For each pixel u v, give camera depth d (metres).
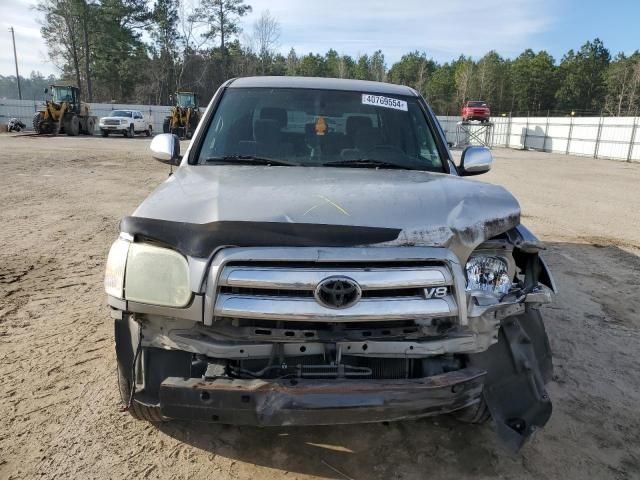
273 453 2.81
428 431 3.05
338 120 3.76
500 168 22.27
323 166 3.42
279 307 2.20
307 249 2.22
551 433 3.10
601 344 4.34
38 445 2.80
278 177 2.95
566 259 7.02
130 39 66.44
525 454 2.90
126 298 2.33
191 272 2.24
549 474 2.74
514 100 93.50
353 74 92.44
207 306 2.22
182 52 64.50
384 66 94.50
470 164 3.76
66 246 6.79
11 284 5.25
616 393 3.58
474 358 2.60
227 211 2.38
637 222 10.05
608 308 5.19
